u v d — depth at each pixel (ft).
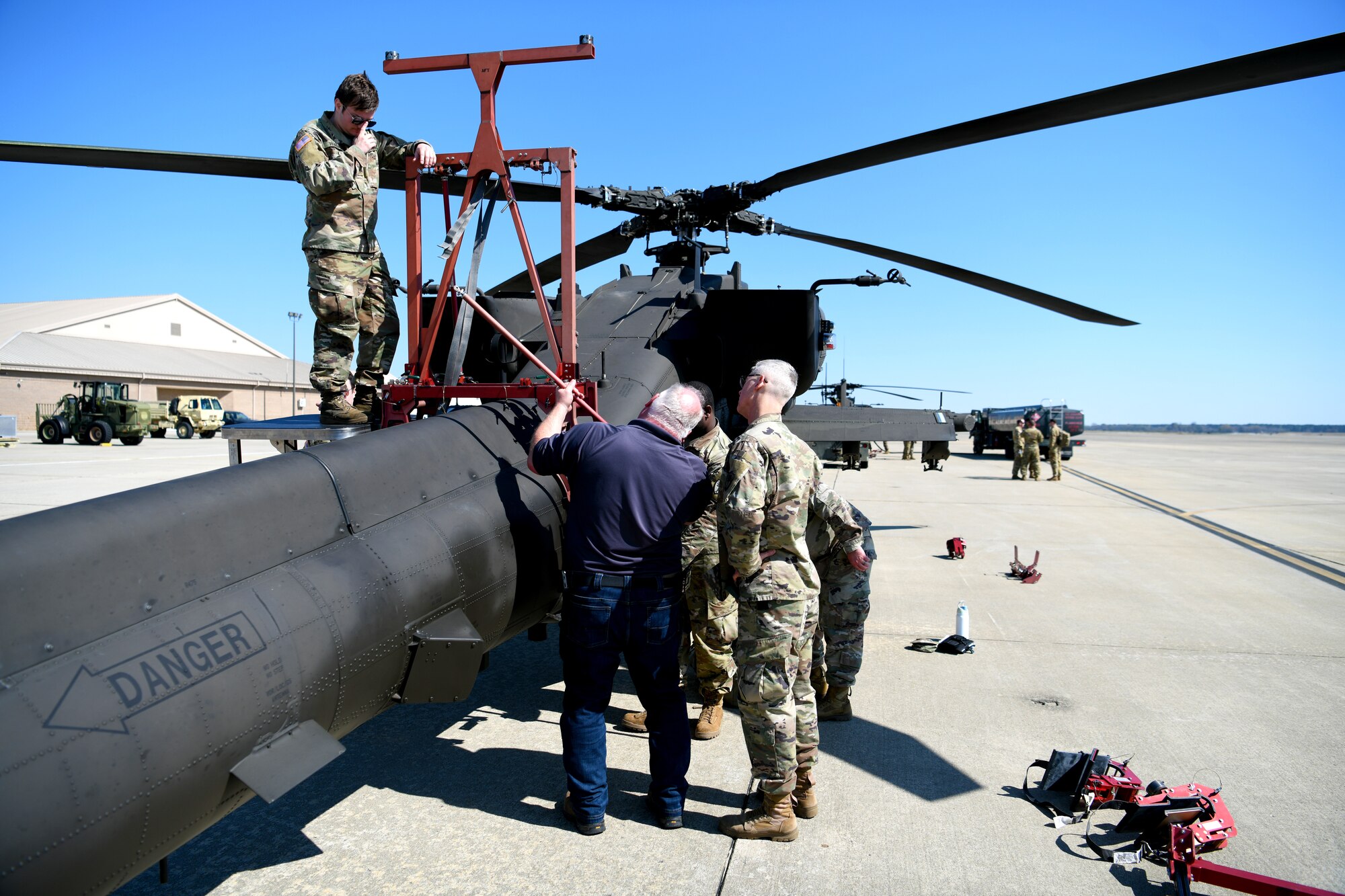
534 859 9.09
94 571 6.12
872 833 9.68
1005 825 9.86
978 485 60.08
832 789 10.79
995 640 17.92
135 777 5.71
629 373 14.10
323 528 8.04
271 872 8.82
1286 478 69.92
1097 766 10.37
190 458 71.41
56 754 5.34
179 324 191.83
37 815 5.17
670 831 9.74
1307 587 23.77
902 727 12.92
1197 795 9.53
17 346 138.72
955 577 24.98
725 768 11.58
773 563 9.58
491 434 10.80
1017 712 13.53
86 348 152.25
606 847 9.36
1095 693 14.48
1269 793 10.63
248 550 7.27
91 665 5.80
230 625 6.68
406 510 9.00
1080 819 9.92
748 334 16.62
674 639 9.87
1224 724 13.01
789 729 9.35
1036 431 66.03
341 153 11.71
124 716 5.74
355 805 10.39
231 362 184.96
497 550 9.68
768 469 9.49
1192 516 40.93
